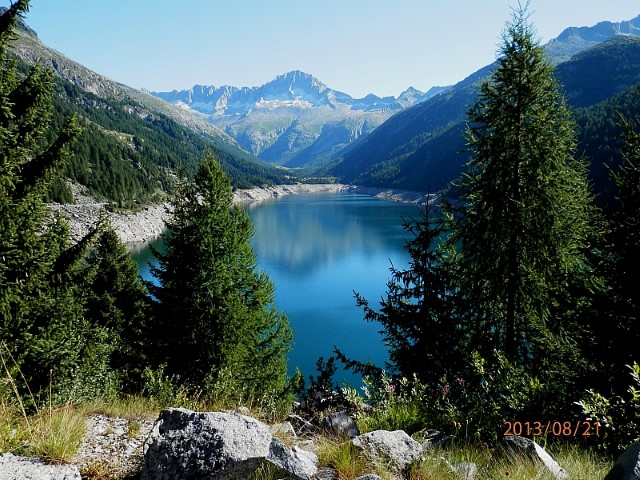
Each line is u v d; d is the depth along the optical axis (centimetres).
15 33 936
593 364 861
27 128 943
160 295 1714
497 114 1252
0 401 518
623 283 855
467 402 744
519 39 1223
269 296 1820
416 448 494
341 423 616
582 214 1181
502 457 510
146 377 1022
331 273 7569
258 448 401
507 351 1209
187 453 390
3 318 960
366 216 16000
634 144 908
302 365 3844
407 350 1308
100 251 2714
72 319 1077
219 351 1638
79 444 450
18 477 347
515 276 1253
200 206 1698
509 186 1260
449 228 1381
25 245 951
